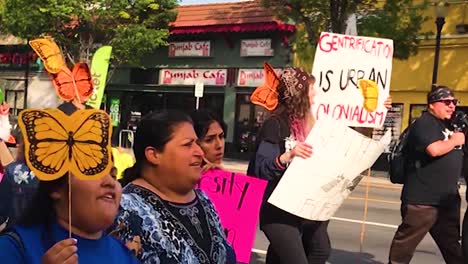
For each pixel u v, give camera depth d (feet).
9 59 109.09
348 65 14.99
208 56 87.10
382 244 27.66
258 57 82.64
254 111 82.58
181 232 8.16
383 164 69.10
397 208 40.98
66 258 5.83
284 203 12.69
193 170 8.37
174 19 84.53
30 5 77.36
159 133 8.27
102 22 80.59
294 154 12.68
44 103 105.50
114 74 95.20
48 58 13.21
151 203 8.14
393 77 73.31
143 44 80.59
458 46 69.15
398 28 59.93
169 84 90.84
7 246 6.04
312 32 61.72
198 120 11.32
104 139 6.47
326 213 13.09
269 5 63.67
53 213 6.47
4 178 9.91
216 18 85.51
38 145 6.10
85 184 6.37
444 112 17.76
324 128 12.71
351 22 33.71
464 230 16.81
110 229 7.63
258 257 23.94
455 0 69.41
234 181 13.02
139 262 7.27
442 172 18.03
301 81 13.34
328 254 14.76
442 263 24.08
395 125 73.05
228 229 13.04
